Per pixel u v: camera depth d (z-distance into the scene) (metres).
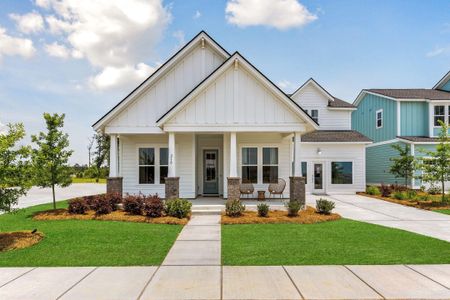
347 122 23.66
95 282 5.28
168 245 7.59
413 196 16.97
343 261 6.35
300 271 5.78
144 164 15.98
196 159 16.44
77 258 6.57
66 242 7.84
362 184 21.28
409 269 5.89
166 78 14.80
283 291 4.90
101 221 10.70
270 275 5.58
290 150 16.00
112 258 6.57
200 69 15.02
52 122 12.09
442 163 15.34
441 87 25.25
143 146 15.97
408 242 7.86
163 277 5.50
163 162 15.98
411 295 4.78
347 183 21.30
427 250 7.15
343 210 13.75
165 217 11.04
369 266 6.05
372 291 4.91
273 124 12.87
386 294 4.80
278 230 9.32
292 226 9.91
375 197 18.77
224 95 12.91
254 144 15.97
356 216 12.18
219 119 12.88
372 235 8.64
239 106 12.90
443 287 5.07
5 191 8.32
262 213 11.34
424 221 11.12
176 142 15.70
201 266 6.07
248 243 7.79
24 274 5.67
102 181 47.12
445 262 6.29
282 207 13.15
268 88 12.84
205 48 15.10
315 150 21.33
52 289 5.00
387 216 12.19
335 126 23.58
